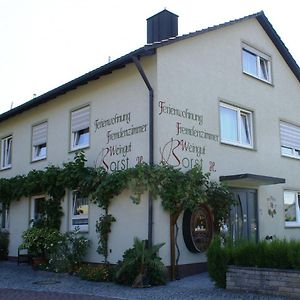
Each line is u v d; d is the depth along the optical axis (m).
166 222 11.45
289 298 8.58
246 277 9.33
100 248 12.52
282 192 15.98
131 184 11.47
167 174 11.23
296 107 17.64
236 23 15.04
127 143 12.56
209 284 10.48
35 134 17.14
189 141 12.53
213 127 13.42
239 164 14.20
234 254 9.66
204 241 12.01
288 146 16.88
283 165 16.31
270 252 9.16
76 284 11.05
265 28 16.58
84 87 14.52
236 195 13.94
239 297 8.78
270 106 16.17
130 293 9.66
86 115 14.35
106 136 13.34
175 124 12.20
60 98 15.73
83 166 13.52
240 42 15.27
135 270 10.69
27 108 17.31
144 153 11.99
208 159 13.04
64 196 14.65
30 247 14.30
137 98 12.45
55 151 15.70
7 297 9.43
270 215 15.16
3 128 19.64
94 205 13.31
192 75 12.98
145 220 11.52
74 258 13.05
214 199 12.21
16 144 18.38
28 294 9.76
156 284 10.59
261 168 15.15
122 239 12.10
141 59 12.38
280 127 16.59
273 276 8.94
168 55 12.30
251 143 15.06
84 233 13.59
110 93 13.41
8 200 17.56
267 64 16.69
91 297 9.28
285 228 15.80
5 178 18.19
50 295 9.61
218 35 14.27
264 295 8.91
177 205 11.36
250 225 14.24
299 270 8.70
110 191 12.30
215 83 13.80
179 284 10.66
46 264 13.73
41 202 15.77
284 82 17.19
